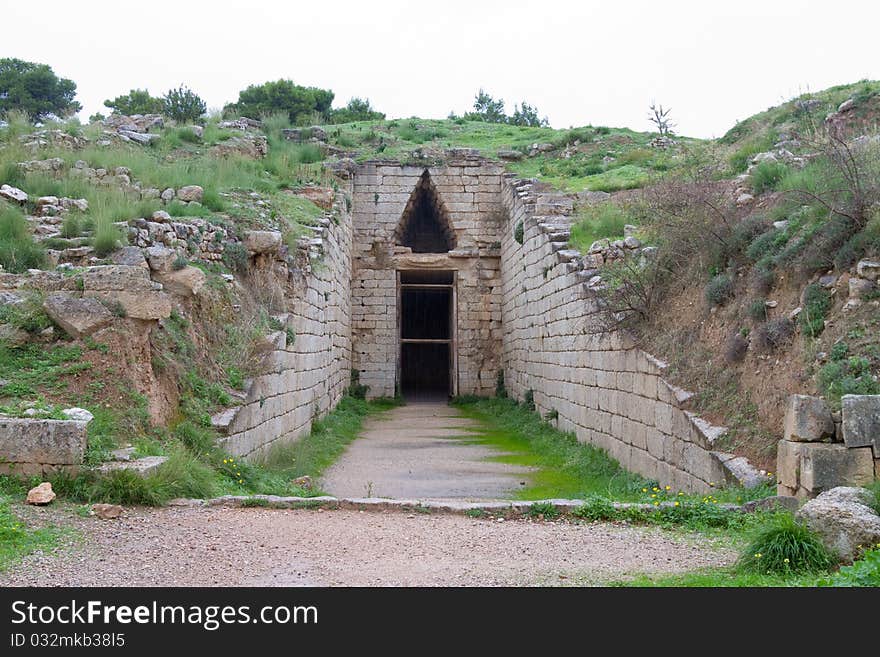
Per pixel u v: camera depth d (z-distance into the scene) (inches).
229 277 644.1
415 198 1380.4
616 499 498.3
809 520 308.3
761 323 501.7
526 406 1068.5
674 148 1296.8
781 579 286.0
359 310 1343.5
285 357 699.4
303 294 800.3
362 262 1346.0
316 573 306.0
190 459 453.1
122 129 1128.8
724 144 1081.4
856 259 462.6
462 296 1353.3
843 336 436.1
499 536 374.0
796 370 450.9
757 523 373.1
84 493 395.2
